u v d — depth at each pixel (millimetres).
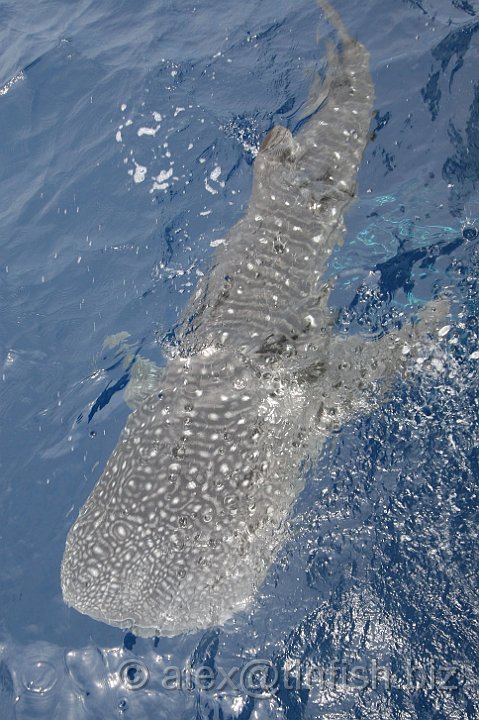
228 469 4863
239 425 5008
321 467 5453
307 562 5145
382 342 5820
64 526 5699
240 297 5492
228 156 7648
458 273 6293
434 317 5895
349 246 6555
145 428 5105
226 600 4723
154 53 8797
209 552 4668
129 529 4711
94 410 6230
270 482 5023
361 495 5379
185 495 4750
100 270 7172
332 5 8555
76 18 9711
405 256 6445
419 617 4938
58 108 8688
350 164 6289
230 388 5125
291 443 5230
